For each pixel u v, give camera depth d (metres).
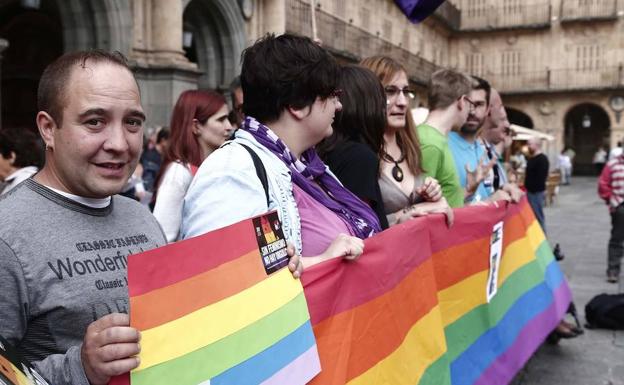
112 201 2.02
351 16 29.67
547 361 5.41
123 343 1.55
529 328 4.78
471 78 4.95
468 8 44.41
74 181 1.83
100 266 1.83
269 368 1.96
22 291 1.69
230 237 1.91
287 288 2.11
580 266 10.13
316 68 2.42
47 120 1.84
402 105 3.76
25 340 1.72
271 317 2.00
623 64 41.12
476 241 4.00
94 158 1.80
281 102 2.43
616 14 40.88
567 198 26.67
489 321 4.15
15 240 1.71
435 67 41.56
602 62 41.59
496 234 4.30
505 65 43.88
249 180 2.25
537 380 4.93
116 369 1.53
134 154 1.88
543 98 43.34
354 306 2.54
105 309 1.79
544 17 42.62
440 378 3.27
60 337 1.73
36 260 1.72
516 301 4.70
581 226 16.19
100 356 1.53
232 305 1.88
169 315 1.71
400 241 2.96
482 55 44.38
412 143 3.85
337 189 2.77
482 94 4.93
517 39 43.50
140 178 7.89
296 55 2.43
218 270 1.85
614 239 8.88
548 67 42.78
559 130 43.06
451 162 4.26
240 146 2.35
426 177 3.80
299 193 2.51
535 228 5.48
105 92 1.79
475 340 3.99
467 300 3.90
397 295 2.91
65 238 1.79
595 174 44.69
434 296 3.35
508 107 44.34
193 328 1.75
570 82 42.25
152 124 14.44
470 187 4.89
